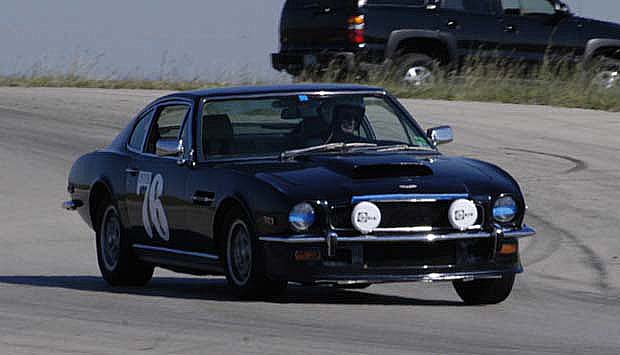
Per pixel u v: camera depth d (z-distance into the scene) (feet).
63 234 195.21
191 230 121.08
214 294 124.57
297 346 91.56
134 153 135.74
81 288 135.13
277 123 123.34
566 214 182.50
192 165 121.80
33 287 134.21
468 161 119.96
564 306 118.62
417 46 303.07
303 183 110.01
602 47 311.06
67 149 260.62
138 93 337.11
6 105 314.76
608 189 198.39
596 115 277.03
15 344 94.27
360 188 108.78
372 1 298.97
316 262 107.34
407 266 108.17
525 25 306.76
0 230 197.57
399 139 125.18
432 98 300.81
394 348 90.94
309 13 305.94
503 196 111.55
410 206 108.88
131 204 132.67
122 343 93.76
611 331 102.17
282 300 114.32
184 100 128.88
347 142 122.62
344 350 89.92
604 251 158.92
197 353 89.25
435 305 116.06
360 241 107.14
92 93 336.90
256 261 110.32
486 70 306.14
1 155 254.47
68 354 89.76
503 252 111.14
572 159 226.17
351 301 118.42
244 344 92.38
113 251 137.90
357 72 299.38
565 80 309.01
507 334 98.94
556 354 89.92
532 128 260.83
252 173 113.91
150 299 119.85
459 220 109.09
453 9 303.68
